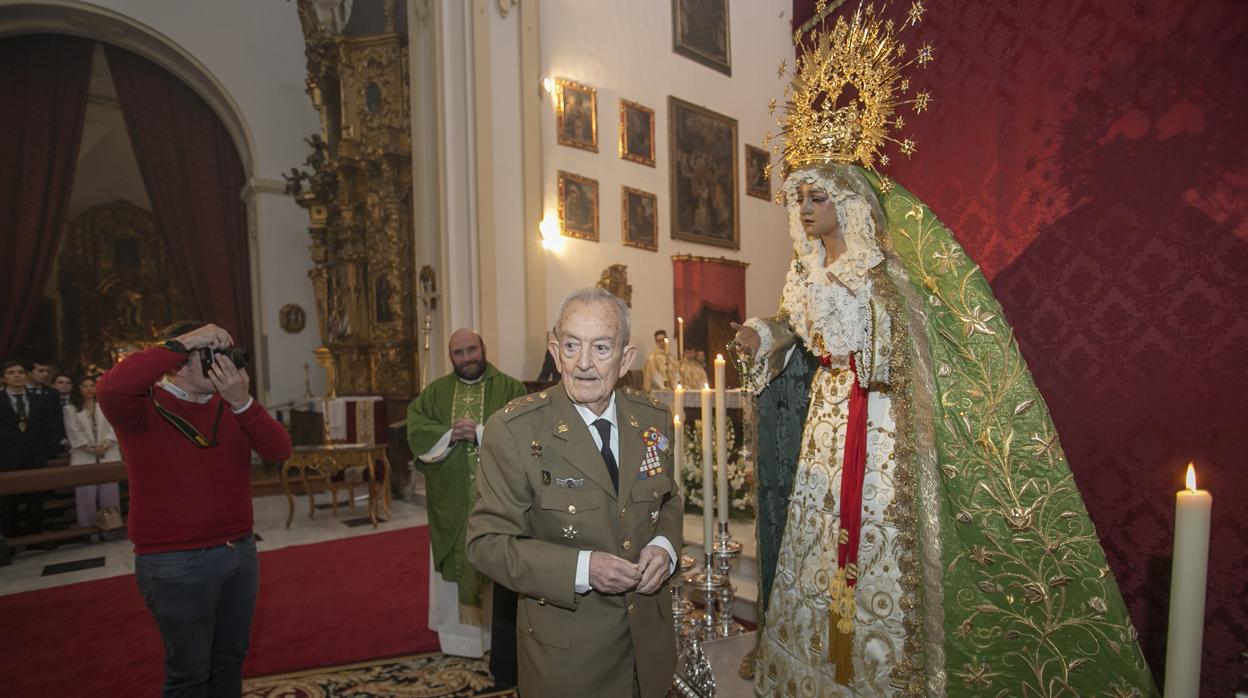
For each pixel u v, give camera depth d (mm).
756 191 11367
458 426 3211
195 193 12594
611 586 1333
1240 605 1599
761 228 11430
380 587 4629
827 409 1987
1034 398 1640
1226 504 1616
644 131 9578
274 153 12516
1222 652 1637
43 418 6613
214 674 2207
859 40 1961
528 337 7703
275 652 3473
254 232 12688
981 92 2180
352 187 10586
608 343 1460
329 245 11320
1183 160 1686
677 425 2236
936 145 2320
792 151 2078
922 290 1752
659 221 9766
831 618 1809
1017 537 1646
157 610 1978
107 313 13305
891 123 2334
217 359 2062
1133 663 1539
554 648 1473
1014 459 1650
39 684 3246
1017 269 2072
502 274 7512
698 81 10484
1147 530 1770
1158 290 1737
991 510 1670
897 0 2463
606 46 9164
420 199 8016
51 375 11008
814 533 1942
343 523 6852
